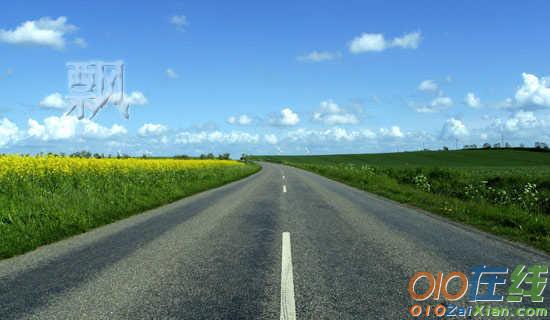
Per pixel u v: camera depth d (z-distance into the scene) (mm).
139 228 7902
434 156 106812
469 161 93250
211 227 7926
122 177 15641
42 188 11289
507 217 9367
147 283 4426
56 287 4301
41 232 6945
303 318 3500
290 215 9578
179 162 28906
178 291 4168
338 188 18516
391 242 6605
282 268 5020
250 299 3945
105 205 10055
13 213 7844
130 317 3508
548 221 8977
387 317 3551
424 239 6906
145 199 11875
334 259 5469
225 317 3504
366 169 32219
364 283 4457
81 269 4988
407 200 13492
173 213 10008
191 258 5504
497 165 81125
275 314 3576
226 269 4973
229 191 16469
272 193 15453
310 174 34594
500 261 5473
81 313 3596
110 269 4977
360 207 11359
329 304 3830
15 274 4809
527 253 5992
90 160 18922
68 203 9539
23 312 3627
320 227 7961
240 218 9094
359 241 6660
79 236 7184
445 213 10469
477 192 16047
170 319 3465
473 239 7012
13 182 11477
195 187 17359
